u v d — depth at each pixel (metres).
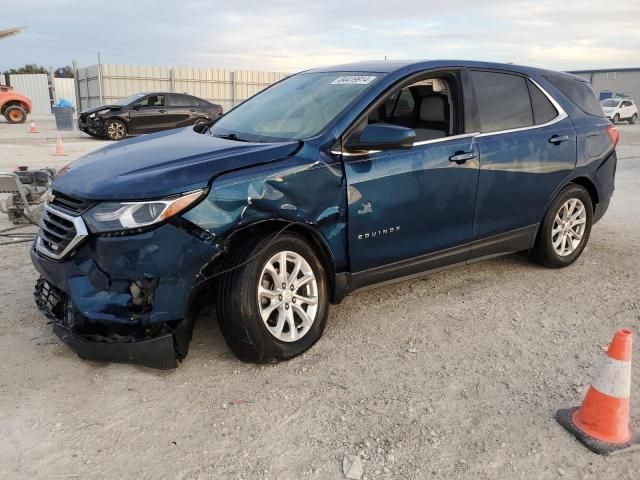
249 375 3.38
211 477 2.55
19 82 38.19
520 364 3.60
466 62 4.45
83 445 2.74
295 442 2.80
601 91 50.12
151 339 3.15
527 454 2.75
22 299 4.37
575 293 4.79
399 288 4.80
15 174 5.87
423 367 3.53
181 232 3.08
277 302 3.46
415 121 4.18
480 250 4.55
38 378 3.29
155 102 18.84
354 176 3.66
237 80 31.47
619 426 2.82
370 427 2.93
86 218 3.10
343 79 4.22
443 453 2.75
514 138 4.55
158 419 2.96
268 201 3.31
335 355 3.65
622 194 9.34
